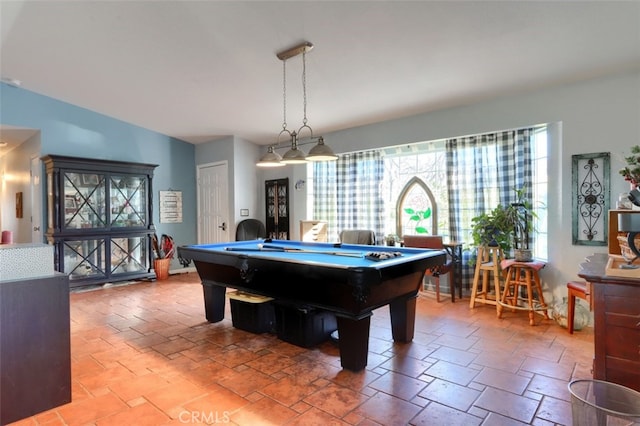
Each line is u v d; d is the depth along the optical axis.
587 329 3.56
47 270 2.33
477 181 4.80
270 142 6.74
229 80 4.32
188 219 7.11
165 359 2.98
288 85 4.28
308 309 3.15
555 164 3.88
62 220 5.16
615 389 1.83
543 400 2.31
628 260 2.35
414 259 2.90
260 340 3.41
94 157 5.78
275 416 2.16
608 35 2.88
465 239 4.94
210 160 6.90
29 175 5.89
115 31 3.47
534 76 3.61
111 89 4.88
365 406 2.26
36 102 5.22
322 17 2.93
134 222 5.96
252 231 6.46
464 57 3.33
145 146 6.42
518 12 2.68
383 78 3.89
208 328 3.76
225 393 2.44
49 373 2.26
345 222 6.10
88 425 2.09
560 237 3.82
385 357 2.98
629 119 3.40
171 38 3.51
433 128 4.70
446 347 3.18
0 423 2.09
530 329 3.60
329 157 3.39
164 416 2.18
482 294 4.46
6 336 2.12
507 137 4.55
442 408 2.24
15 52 3.95
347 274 2.44
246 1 2.84
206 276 3.95
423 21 2.87
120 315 4.21
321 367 2.82
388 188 5.87
